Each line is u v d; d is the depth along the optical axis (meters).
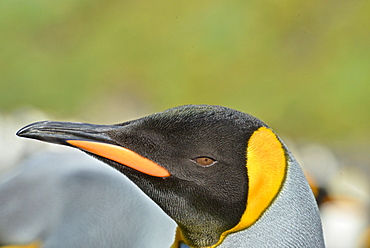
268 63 6.72
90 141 3.14
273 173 3.13
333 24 6.89
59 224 3.30
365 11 6.88
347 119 6.45
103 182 3.33
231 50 6.79
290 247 3.13
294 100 6.54
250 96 6.58
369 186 5.65
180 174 3.13
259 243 3.14
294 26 6.91
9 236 3.31
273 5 6.99
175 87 6.61
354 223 4.57
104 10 7.02
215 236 3.16
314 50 6.78
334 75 6.63
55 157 3.38
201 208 3.14
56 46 6.67
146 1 7.09
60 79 6.43
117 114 6.36
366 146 6.25
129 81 6.62
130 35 6.87
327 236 4.54
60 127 3.14
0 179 3.40
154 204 3.29
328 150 6.19
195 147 3.12
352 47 6.75
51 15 6.85
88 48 6.73
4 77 6.30
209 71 6.70
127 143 3.14
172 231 3.25
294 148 6.08
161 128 3.13
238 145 3.12
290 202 3.14
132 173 3.14
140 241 3.27
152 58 6.76
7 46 6.52
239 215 3.14
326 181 5.01
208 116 3.13
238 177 3.13
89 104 6.38
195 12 7.02
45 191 3.33
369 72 6.57
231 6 6.99
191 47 6.80
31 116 5.82
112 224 3.28
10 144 4.05
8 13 6.73
